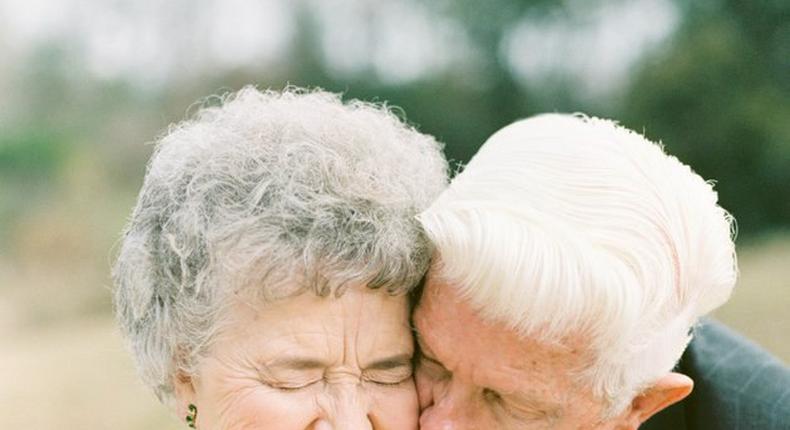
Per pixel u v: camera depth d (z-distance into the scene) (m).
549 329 1.33
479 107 16.20
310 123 1.56
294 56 16.95
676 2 15.15
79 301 11.26
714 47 14.28
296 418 1.45
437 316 1.42
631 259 1.35
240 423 1.46
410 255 1.43
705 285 1.49
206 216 1.45
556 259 1.32
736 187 13.75
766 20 14.40
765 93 14.00
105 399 6.62
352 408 1.46
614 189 1.38
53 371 7.64
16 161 15.96
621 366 1.40
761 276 8.61
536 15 15.91
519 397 1.41
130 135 17.33
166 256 1.50
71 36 18.06
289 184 1.43
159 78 17.69
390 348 1.48
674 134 14.28
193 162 1.52
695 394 1.93
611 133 1.48
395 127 1.69
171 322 1.51
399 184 1.50
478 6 16.06
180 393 1.61
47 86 18.02
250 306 1.42
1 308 11.02
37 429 6.13
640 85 14.79
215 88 17.25
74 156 16.55
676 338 1.47
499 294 1.33
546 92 16.05
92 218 14.55
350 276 1.41
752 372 1.89
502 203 1.36
